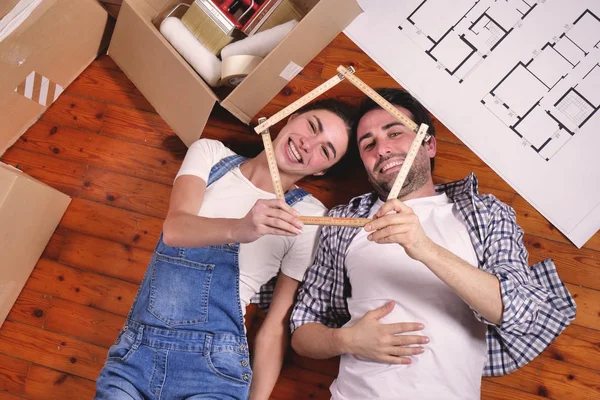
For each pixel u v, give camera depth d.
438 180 1.80
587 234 1.71
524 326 1.35
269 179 1.61
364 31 1.85
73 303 1.87
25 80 1.80
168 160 1.92
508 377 1.69
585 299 1.70
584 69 1.76
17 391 1.83
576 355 1.68
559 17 1.78
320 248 1.62
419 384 1.36
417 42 1.83
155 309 1.52
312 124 1.59
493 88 1.78
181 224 1.44
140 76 1.83
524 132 1.76
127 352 1.50
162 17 1.80
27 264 1.86
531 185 1.74
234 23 1.69
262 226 1.30
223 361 1.49
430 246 1.26
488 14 1.81
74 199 1.93
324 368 1.77
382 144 1.52
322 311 1.60
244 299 1.58
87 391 1.81
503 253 1.43
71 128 1.95
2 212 1.68
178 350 1.49
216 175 1.62
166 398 1.47
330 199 1.85
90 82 1.96
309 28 1.65
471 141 1.77
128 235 1.89
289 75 1.76
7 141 1.91
